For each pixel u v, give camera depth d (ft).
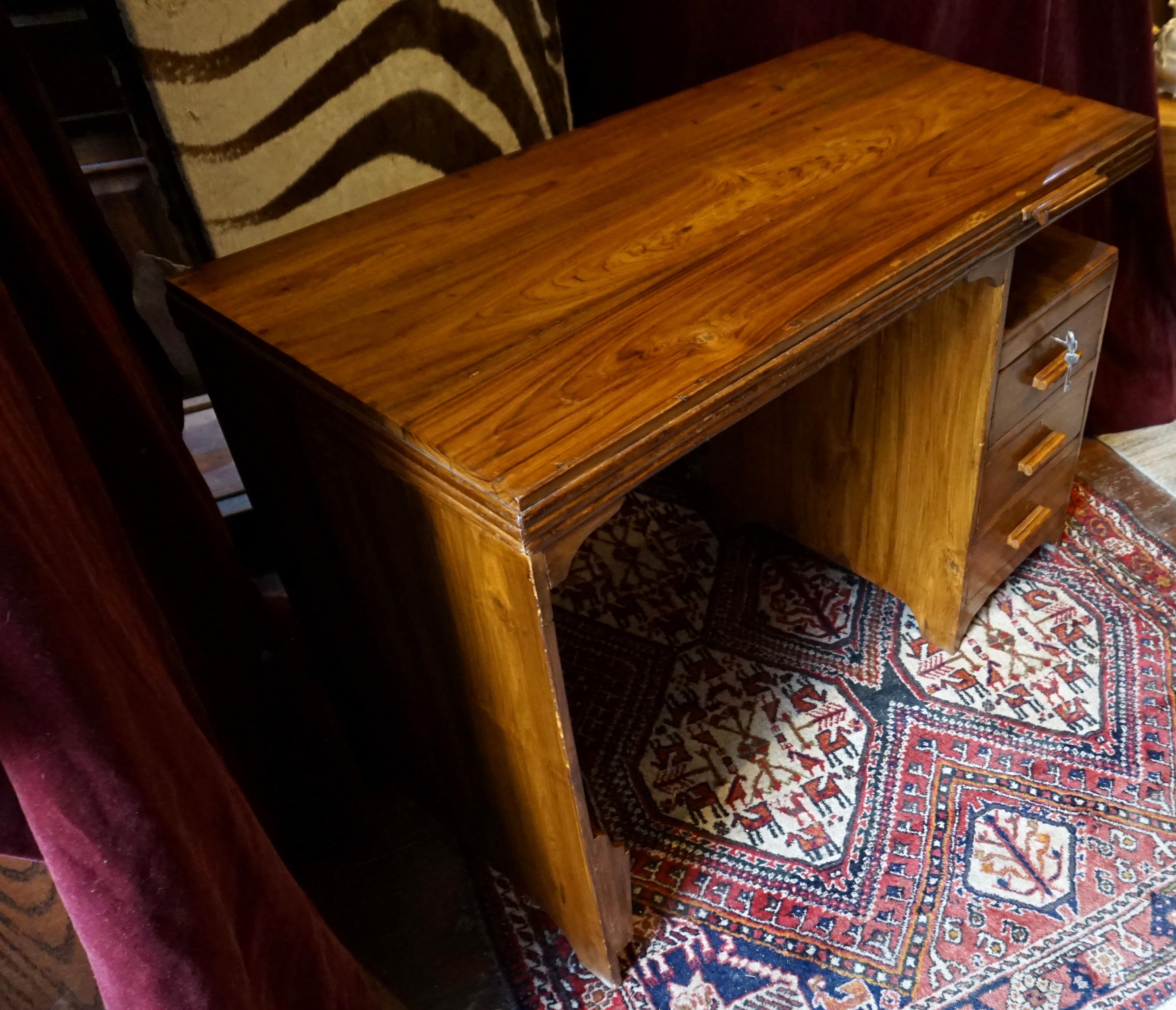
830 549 5.95
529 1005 4.35
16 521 2.22
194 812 2.75
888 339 4.82
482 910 4.71
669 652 5.80
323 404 3.42
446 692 4.00
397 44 5.09
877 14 5.98
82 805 2.40
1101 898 4.49
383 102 5.13
